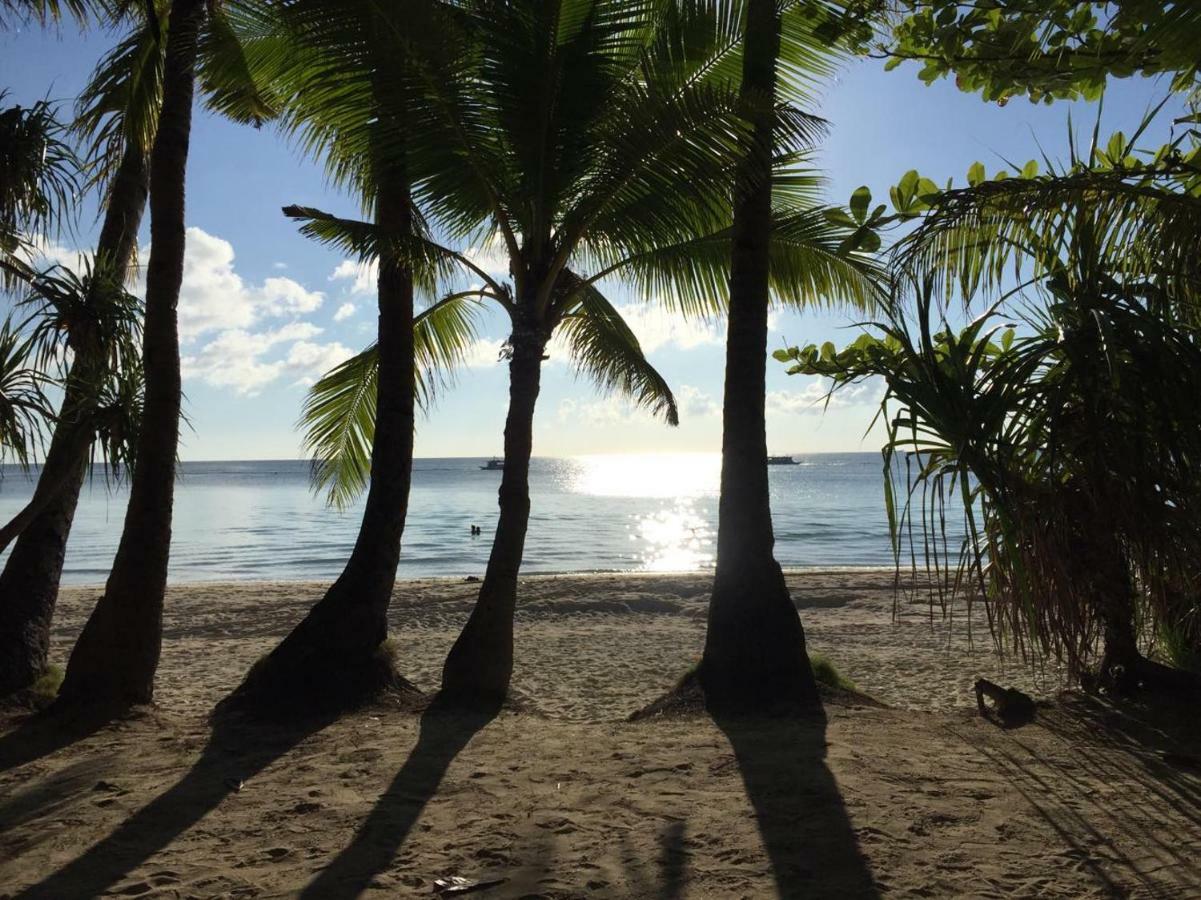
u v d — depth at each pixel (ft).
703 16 21.16
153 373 20.95
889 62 15.74
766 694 20.10
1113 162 14.79
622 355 28.02
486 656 21.70
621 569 80.43
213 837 12.68
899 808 13.03
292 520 147.13
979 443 12.46
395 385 23.04
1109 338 11.55
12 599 21.70
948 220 13.06
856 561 81.41
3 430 17.95
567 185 21.35
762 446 21.56
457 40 19.67
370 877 11.16
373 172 22.25
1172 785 13.83
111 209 24.30
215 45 20.61
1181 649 18.29
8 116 19.20
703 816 13.00
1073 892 10.20
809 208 24.54
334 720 19.75
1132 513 13.34
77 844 12.48
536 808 13.60
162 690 27.61
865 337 17.76
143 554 20.84
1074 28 13.53
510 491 22.27
